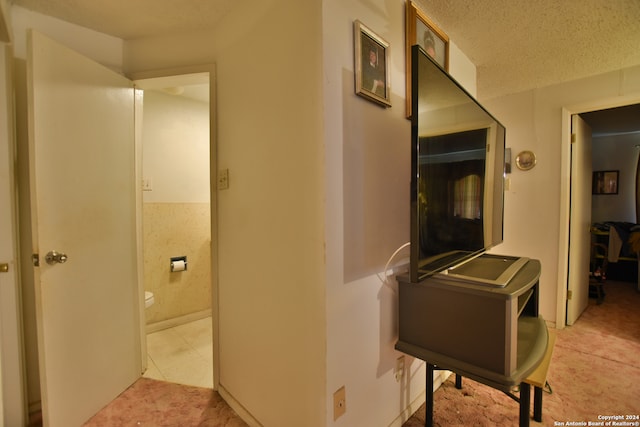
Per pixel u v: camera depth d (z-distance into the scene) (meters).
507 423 1.39
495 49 1.86
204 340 2.32
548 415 1.44
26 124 1.46
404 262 1.38
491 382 0.94
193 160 2.73
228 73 1.50
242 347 1.44
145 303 1.92
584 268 2.82
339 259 1.05
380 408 1.25
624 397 1.58
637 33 1.68
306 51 1.03
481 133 1.44
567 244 2.46
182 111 2.67
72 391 1.38
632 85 2.12
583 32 1.67
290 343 1.15
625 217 4.18
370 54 1.14
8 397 1.35
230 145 1.49
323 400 1.01
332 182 1.01
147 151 2.46
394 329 1.33
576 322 2.57
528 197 2.59
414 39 1.37
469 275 1.13
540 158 2.52
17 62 1.43
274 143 1.20
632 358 1.98
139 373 1.79
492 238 1.62
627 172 4.16
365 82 1.11
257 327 1.33
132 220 1.75
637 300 3.13
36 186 1.25
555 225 2.47
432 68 1.03
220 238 1.60
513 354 0.93
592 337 2.29
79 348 1.41
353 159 1.10
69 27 1.58
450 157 1.17
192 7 1.45
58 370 1.32
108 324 1.58
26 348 1.46
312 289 1.04
